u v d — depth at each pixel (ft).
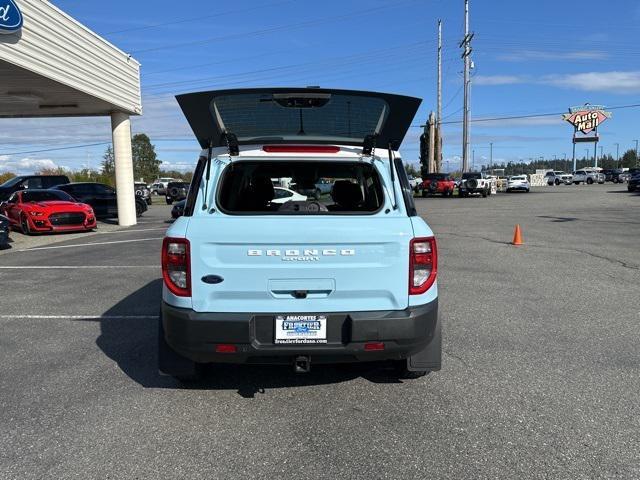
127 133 63.67
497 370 14.69
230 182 14.97
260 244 11.18
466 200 111.04
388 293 11.49
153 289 25.85
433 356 13.03
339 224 11.32
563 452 10.37
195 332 11.09
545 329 18.42
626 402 12.57
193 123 12.39
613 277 27.17
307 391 13.48
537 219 60.49
